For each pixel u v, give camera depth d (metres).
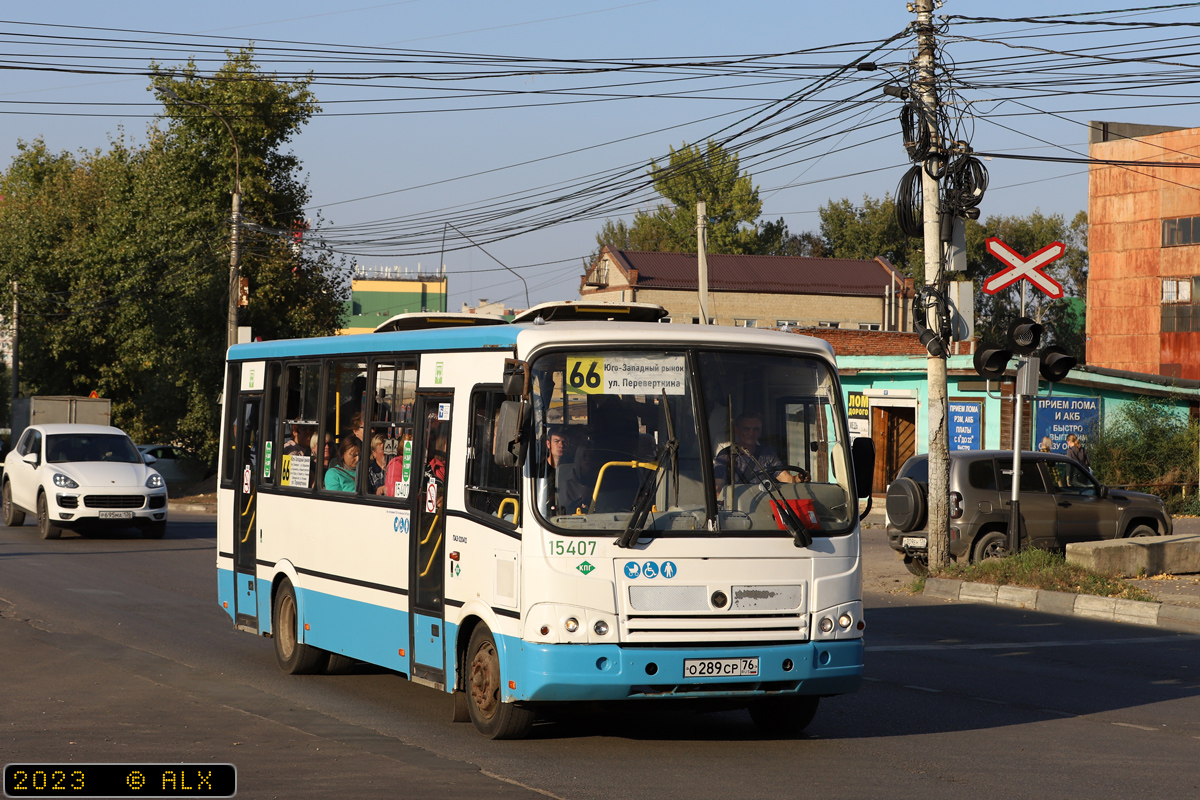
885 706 11.86
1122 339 66.75
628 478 9.47
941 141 21.12
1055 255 20.92
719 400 9.78
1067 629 17.25
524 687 9.28
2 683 12.44
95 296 59.16
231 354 15.45
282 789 8.26
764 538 9.56
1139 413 37.44
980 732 10.65
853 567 9.86
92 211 64.75
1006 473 22.98
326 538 12.68
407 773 8.73
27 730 10.18
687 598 9.32
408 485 11.27
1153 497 24.06
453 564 10.41
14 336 62.66
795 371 10.08
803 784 8.66
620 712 11.44
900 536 22.98
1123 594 18.86
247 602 14.52
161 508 30.14
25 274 63.69
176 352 49.03
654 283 80.12
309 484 13.13
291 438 13.70
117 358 60.47
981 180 20.92
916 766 9.29
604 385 9.62
